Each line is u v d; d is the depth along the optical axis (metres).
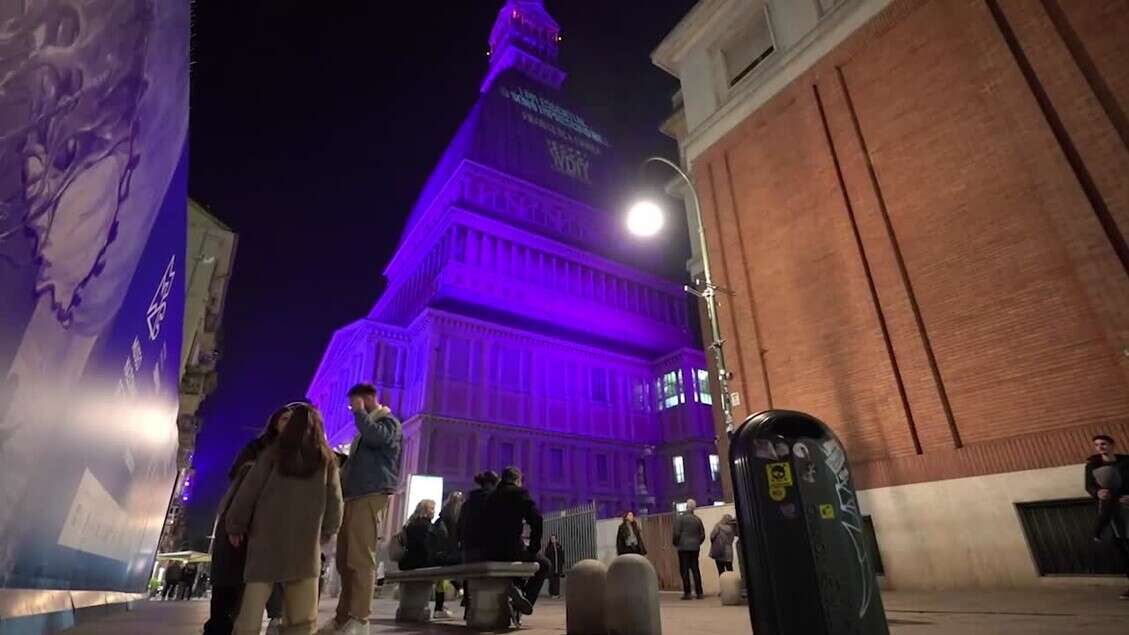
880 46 13.05
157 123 5.32
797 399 13.23
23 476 3.47
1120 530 6.99
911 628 5.02
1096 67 9.57
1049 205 9.61
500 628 6.16
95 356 4.68
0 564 3.43
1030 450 9.26
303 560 3.70
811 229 13.75
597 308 55.16
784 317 13.95
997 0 11.00
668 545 15.41
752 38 16.70
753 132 15.73
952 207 11.12
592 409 48.94
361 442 5.31
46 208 3.14
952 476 10.07
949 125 11.45
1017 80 10.38
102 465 5.73
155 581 36.16
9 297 2.82
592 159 72.12
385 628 6.45
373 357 45.38
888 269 11.88
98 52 3.53
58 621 5.02
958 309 10.70
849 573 2.98
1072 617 5.36
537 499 42.31
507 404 44.16
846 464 3.30
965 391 10.34
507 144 64.44
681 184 19.48
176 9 5.08
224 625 4.90
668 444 50.16
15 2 2.51
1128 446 8.25
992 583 9.14
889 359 11.54
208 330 25.17
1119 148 9.02
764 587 3.02
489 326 45.59
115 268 4.83
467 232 51.41
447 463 39.50
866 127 12.99
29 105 2.77
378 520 5.17
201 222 21.56
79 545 5.53
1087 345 8.98
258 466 3.91
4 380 2.91
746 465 3.27
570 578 5.65
